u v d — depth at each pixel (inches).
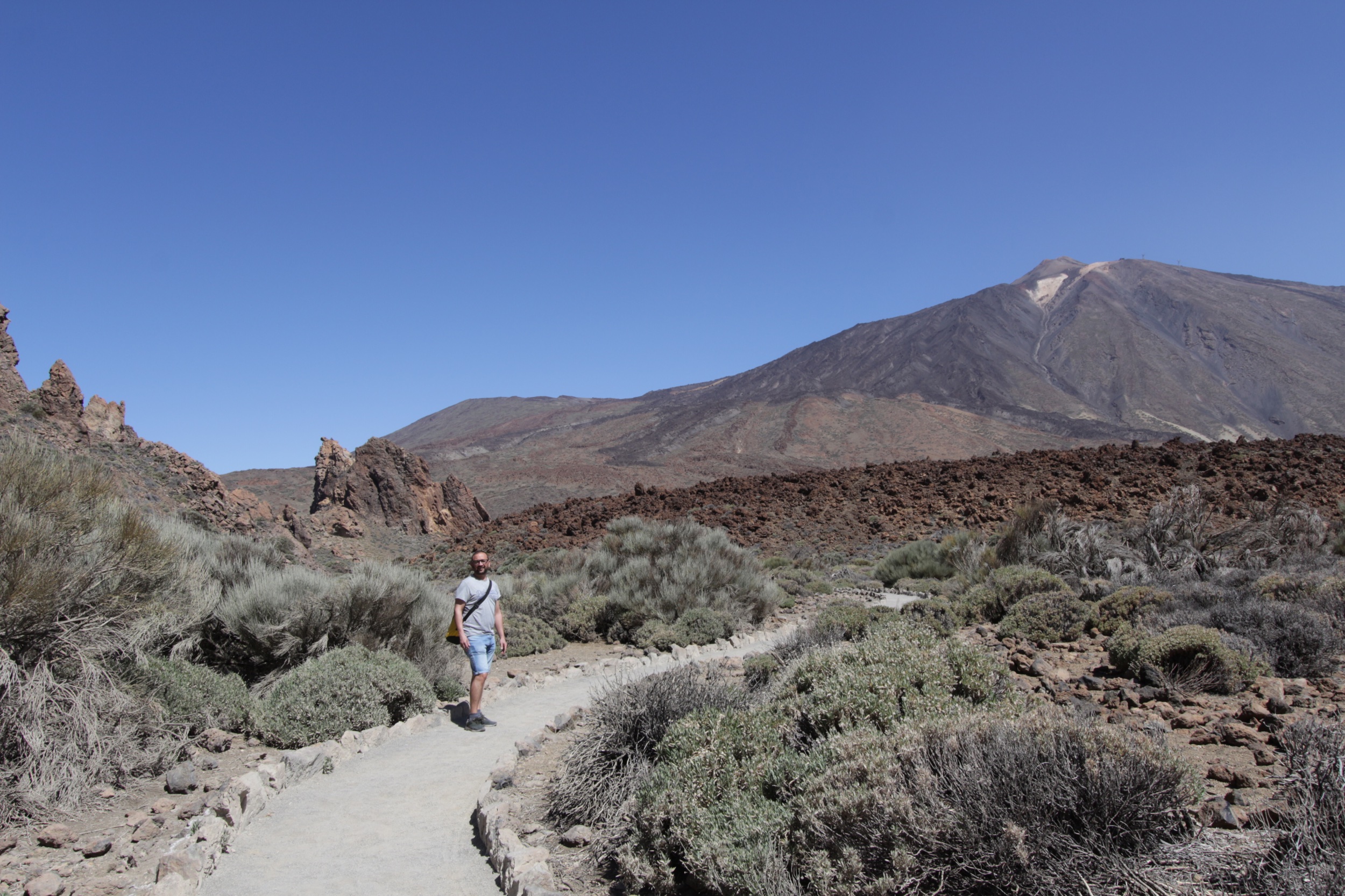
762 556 1121.4
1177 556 591.8
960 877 127.7
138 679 265.6
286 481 5182.1
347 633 382.9
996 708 183.6
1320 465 1035.9
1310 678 276.5
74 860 180.5
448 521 2297.0
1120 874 118.7
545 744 273.3
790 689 231.0
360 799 232.5
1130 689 260.1
